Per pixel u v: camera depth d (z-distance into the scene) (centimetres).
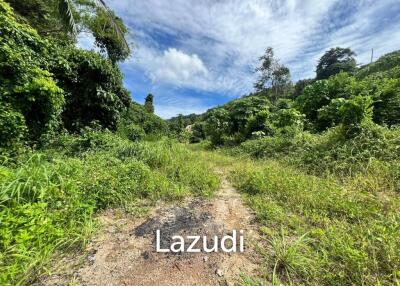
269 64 2978
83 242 223
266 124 1114
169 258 210
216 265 201
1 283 158
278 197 342
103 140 578
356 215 262
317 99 970
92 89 717
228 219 291
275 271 188
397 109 683
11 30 477
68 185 279
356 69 3353
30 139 482
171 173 470
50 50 636
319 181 383
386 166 380
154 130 1925
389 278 168
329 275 173
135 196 350
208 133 1434
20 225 210
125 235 249
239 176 491
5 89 425
